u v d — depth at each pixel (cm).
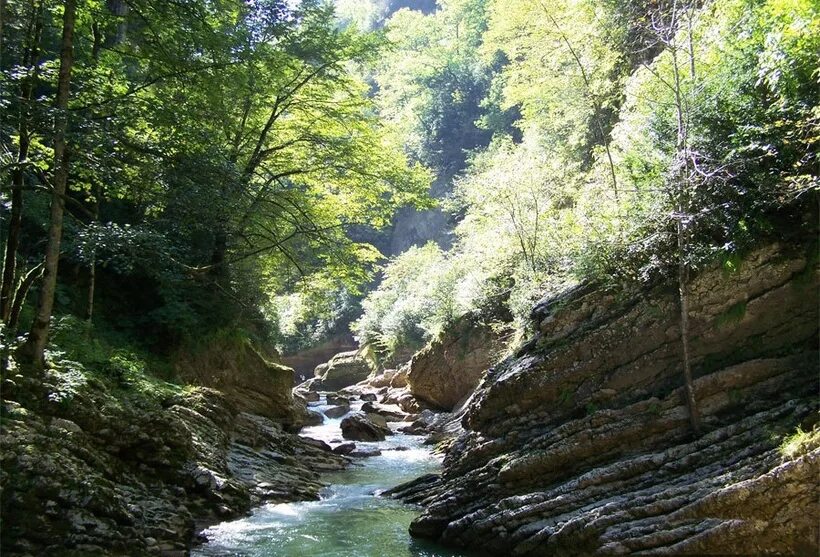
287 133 1961
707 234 1084
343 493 1407
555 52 2070
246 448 1490
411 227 5941
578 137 2444
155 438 1116
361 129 1939
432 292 3053
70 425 949
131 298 1877
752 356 1007
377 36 1920
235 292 1956
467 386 2573
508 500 991
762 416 897
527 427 1162
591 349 1132
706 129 1095
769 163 1037
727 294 1029
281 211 1838
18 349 982
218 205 1149
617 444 1006
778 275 1002
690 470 897
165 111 1077
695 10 1280
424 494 1296
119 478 1015
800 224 1016
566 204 2306
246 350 2014
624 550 830
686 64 1284
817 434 793
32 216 1434
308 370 5344
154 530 933
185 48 1143
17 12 1063
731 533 785
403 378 3250
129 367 1380
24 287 1115
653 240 1103
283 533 1075
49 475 824
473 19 6091
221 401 1547
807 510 763
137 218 1695
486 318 2561
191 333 1830
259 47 1518
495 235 2488
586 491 942
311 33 1827
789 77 990
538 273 1858
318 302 2188
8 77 955
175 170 1089
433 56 6112
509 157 2505
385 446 2017
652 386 1068
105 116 1043
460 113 5878
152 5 1096
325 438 2116
